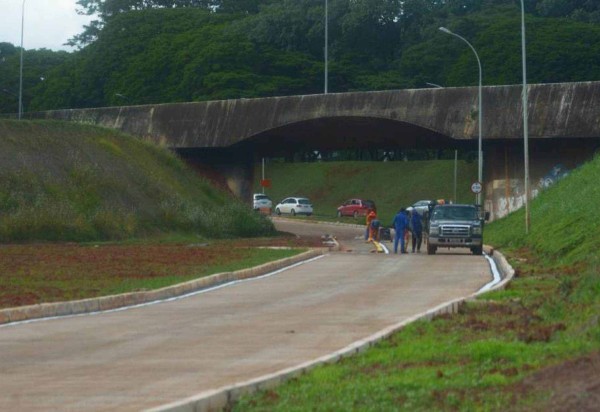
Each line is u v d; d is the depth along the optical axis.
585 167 56.44
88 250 46.06
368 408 11.45
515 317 19.73
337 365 14.73
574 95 59.47
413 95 63.31
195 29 131.88
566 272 29.58
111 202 60.41
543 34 114.00
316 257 45.28
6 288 28.25
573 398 10.60
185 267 36.38
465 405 11.32
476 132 61.91
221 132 69.81
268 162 133.00
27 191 56.22
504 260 39.06
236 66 120.38
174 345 18.50
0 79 138.75
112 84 129.25
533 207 58.38
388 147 78.12
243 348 17.86
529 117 60.25
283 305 25.33
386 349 16.09
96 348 18.27
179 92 120.56
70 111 80.56
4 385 14.55
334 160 132.25
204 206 69.00
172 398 13.34
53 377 15.23
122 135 70.56
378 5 128.25
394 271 36.53
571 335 15.90
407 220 50.28
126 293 26.77
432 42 122.06
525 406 10.80
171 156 72.69
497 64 112.25
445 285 30.28
